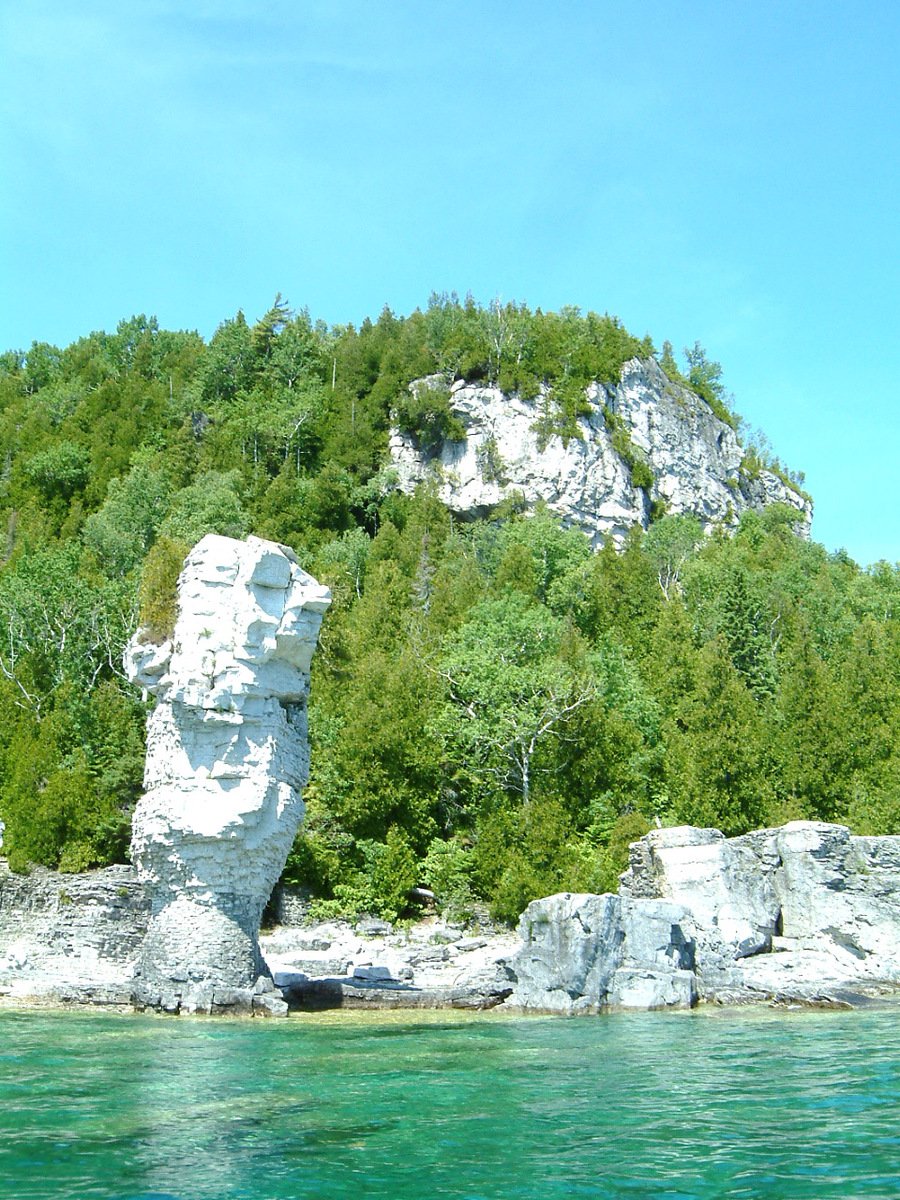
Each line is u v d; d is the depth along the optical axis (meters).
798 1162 18.28
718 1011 37.25
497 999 38.75
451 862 53.97
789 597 95.81
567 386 155.75
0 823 50.03
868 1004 38.50
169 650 37.34
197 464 132.75
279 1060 27.19
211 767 36.44
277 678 37.47
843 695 64.19
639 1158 18.62
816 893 44.59
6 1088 23.66
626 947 38.94
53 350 192.50
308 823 55.84
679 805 55.75
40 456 132.88
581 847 54.03
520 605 76.38
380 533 114.44
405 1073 25.58
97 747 57.69
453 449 149.75
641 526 147.00
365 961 44.41
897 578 120.25
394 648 76.81
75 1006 36.78
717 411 191.88
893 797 54.84
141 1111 21.69
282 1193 16.91
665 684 71.12
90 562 91.31
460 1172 17.89
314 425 151.75
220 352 163.00
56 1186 17.11
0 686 61.38
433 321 172.25
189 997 35.50
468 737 60.28
